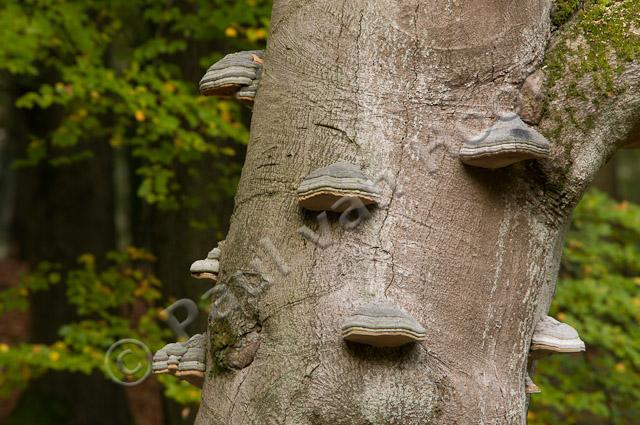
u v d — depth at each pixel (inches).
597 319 321.7
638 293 310.0
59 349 326.0
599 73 124.9
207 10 323.3
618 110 126.0
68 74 309.4
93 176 498.0
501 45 122.1
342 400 108.7
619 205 340.8
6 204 1242.0
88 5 337.4
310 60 123.6
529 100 124.9
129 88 306.0
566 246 321.7
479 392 113.0
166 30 354.3
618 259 326.0
